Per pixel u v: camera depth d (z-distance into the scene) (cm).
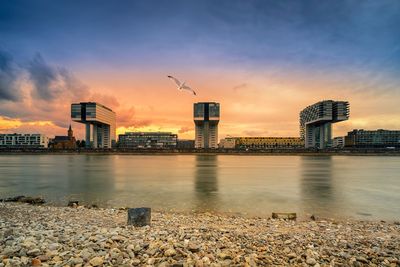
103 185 4481
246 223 1880
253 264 816
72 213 2058
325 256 952
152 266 768
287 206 2861
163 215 2166
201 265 774
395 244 1218
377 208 2798
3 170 7525
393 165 10844
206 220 1973
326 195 3616
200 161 13912
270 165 10744
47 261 773
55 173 6656
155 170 7788
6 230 1138
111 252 843
